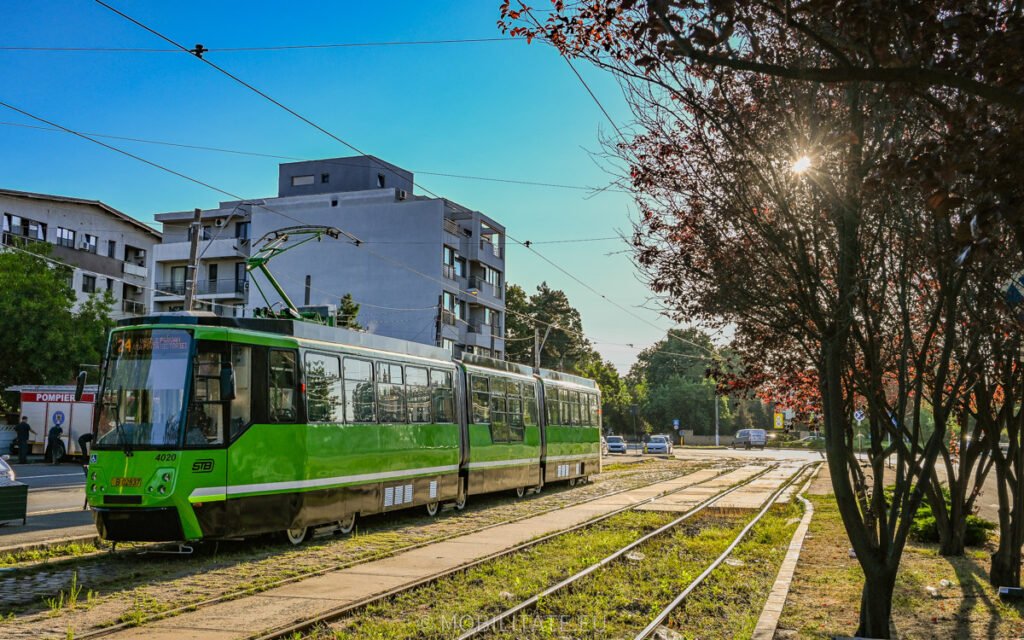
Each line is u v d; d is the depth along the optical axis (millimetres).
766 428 119188
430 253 58750
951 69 5129
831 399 8336
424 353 20969
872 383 8695
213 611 9867
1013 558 11938
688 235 9219
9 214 55000
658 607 10656
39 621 9180
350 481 17172
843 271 7887
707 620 10188
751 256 8500
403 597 10836
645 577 13016
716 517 22438
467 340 65000
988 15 5031
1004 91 4645
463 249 65375
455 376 22469
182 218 67375
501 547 15445
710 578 12953
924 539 16641
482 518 20719
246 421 14484
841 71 4949
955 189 6688
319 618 9344
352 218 60375
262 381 14891
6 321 42531
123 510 13359
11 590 10914
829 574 13125
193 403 13766
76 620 9250
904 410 8438
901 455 8500
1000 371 11828
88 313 45281
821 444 88812
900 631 9523
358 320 59000
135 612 9492
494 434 24578
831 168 7586
